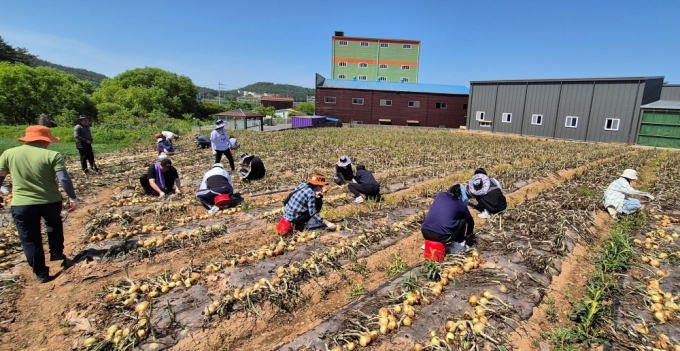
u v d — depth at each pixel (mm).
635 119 23234
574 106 26234
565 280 4848
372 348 3383
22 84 35562
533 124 28922
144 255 5387
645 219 7023
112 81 58969
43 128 4703
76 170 12055
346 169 9812
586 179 11109
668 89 24547
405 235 6395
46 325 3881
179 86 60469
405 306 3896
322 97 39625
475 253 5254
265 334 3918
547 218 6824
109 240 5863
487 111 32500
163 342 3564
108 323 3840
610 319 3879
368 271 5207
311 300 4520
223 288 4484
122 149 19109
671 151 19766
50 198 4676
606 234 6672
